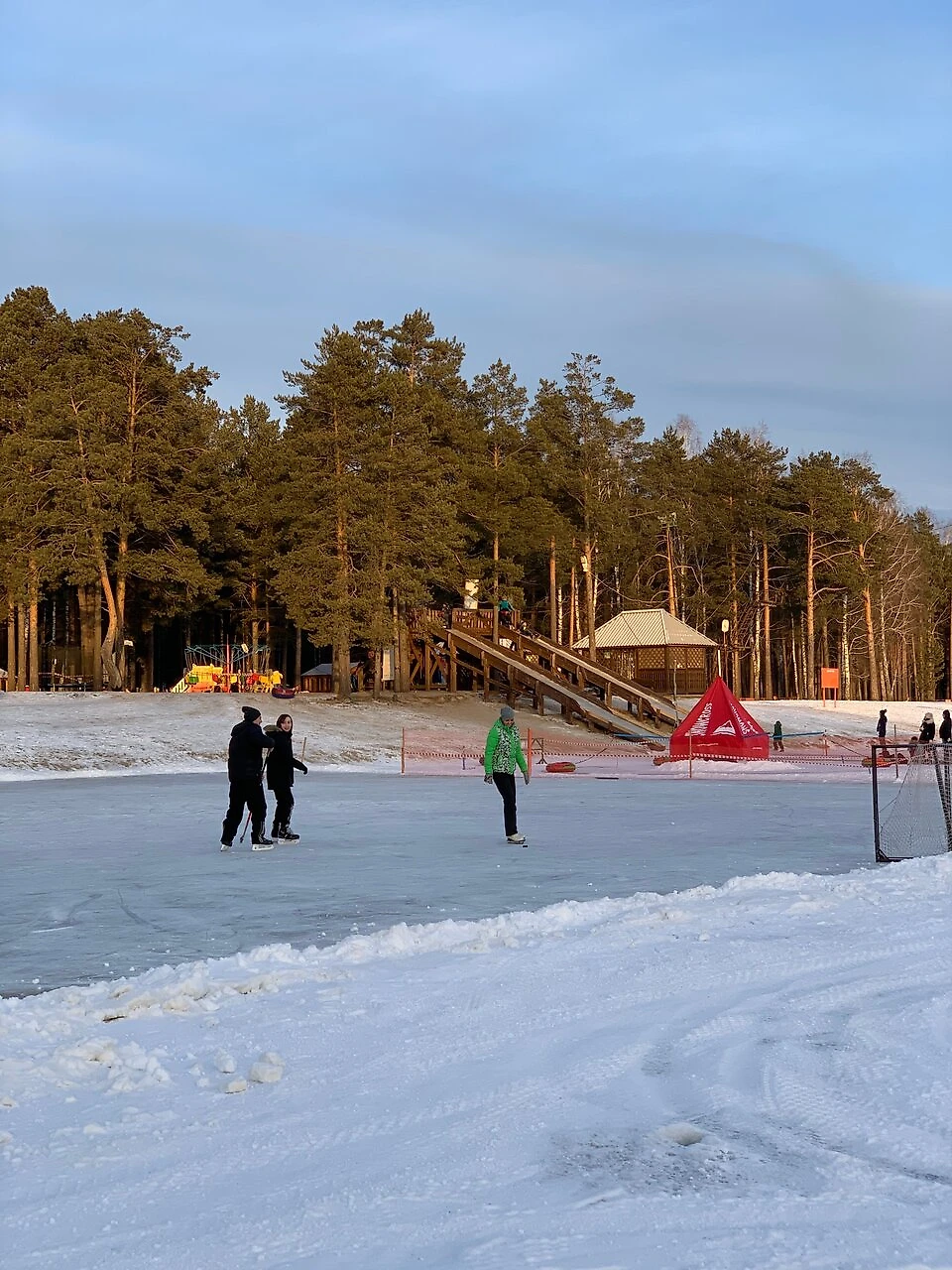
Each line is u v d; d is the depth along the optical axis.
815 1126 5.50
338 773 40.00
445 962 9.27
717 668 79.81
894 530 116.00
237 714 50.22
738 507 99.25
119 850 18.22
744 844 18.56
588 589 80.19
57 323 69.31
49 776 37.22
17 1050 6.91
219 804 26.94
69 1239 4.43
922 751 25.11
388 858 16.92
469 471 69.62
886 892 12.27
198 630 95.00
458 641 66.88
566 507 81.12
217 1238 4.40
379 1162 5.15
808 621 94.62
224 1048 7.02
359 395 60.88
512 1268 4.05
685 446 136.00
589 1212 4.53
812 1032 7.11
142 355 64.56
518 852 17.58
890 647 119.44
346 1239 4.35
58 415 60.25
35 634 67.00
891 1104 5.77
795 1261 4.08
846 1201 4.62
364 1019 7.61
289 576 59.66
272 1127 5.62
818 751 52.09
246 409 92.94
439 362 74.00
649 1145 5.28
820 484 93.81
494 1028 7.33
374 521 59.25
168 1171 5.09
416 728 53.09
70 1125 5.68
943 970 8.70
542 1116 5.70
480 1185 4.85
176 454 64.31
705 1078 6.26
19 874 15.45
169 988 8.33
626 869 15.53
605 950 9.60
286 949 9.73
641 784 34.72
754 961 9.07
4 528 60.78
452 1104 5.91
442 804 27.06
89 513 58.81
